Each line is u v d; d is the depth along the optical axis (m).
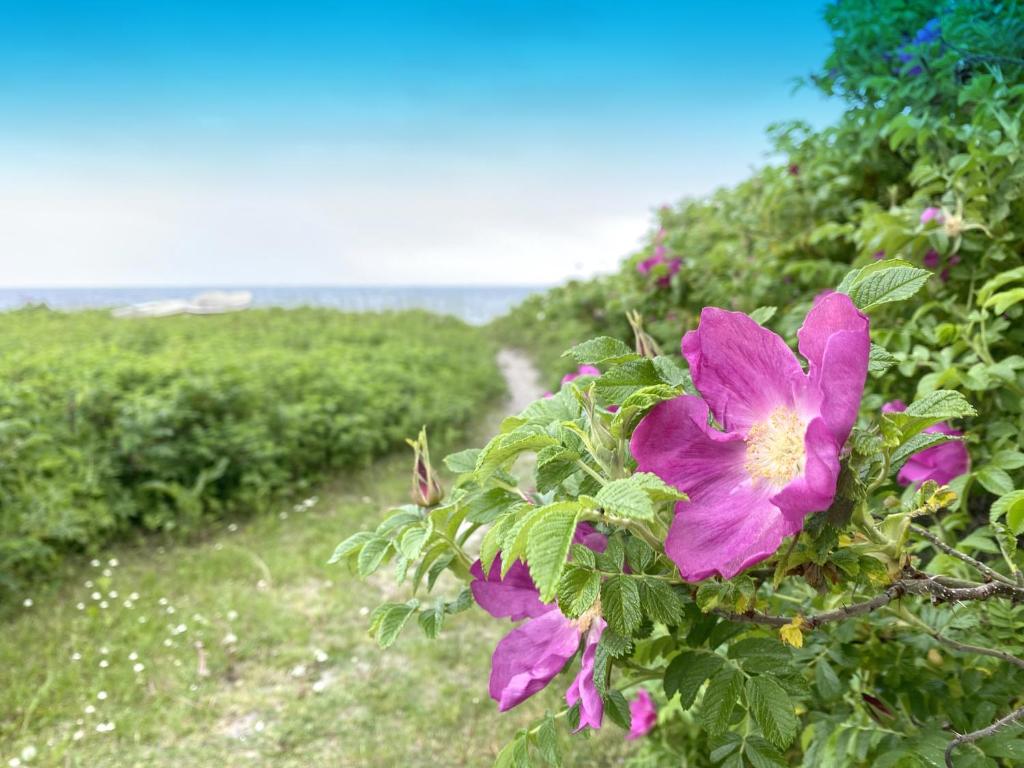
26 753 3.19
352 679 3.87
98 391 6.66
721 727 1.03
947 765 1.13
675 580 0.97
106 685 3.75
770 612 1.45
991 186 2.07
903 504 1.19
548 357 13.45
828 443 0.75
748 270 3.88
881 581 0.92
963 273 2.17
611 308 6.02
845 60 2.76
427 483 1.38
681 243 5.73
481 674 3.88
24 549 4.89
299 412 7.49
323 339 14.39
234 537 5.90
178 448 6.42
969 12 2.20
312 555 5.39
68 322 16.31
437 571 1.28
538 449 0.99
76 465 5.96
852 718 1.68
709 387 0.92
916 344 2.25
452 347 16.27
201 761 3.26
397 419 9.21
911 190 3.14
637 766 2.69
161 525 6.00
